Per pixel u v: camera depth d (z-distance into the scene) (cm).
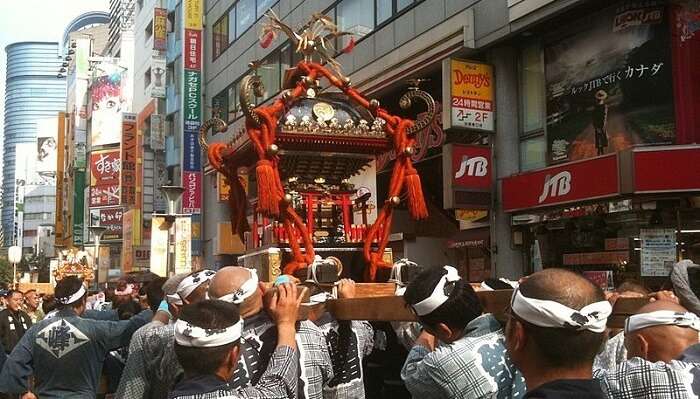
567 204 1084
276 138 520
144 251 3388
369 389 486
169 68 3162
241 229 619
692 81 1007
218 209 2417
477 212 1257
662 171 959
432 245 1443
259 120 504
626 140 1063
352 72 1594
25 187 9488
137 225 3384
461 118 1220
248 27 2248
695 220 991
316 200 564
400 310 302
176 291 386
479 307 272
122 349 672
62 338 485
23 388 488
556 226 1161
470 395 247
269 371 281
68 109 5294
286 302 299
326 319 352
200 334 252
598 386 191
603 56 1101
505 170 1244
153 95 3148
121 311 783
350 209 581
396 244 1461
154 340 380
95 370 495
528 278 206
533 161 1222
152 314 508
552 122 1186
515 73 1259
